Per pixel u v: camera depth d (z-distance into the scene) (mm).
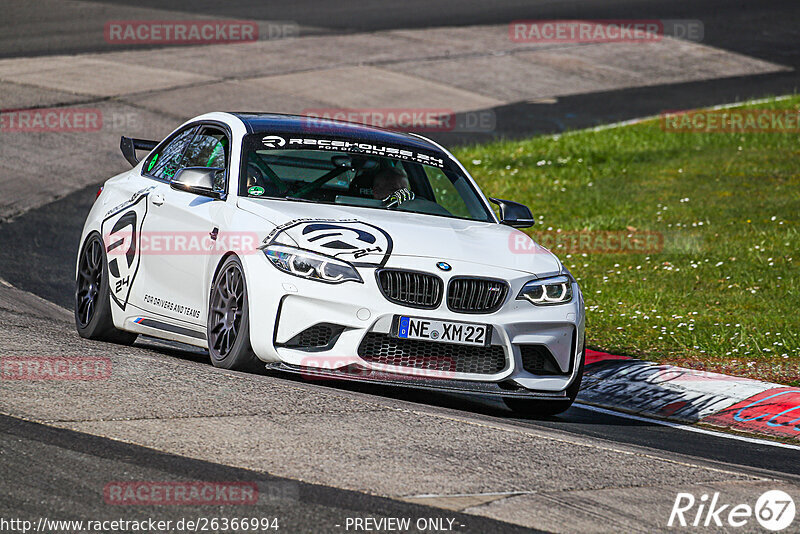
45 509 14422
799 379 30266
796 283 41406
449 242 24516
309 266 23000
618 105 86625
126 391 20359
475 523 15062
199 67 86750
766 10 128625
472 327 23281
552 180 63000
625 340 34344
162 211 27219
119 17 103500
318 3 120938
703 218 53312
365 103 80688
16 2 105875
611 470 18609
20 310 31906
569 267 45094
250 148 26750
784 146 70750
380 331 22812
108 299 28469
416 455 18188
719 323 35844
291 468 16781
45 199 52000
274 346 23047
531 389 24062
